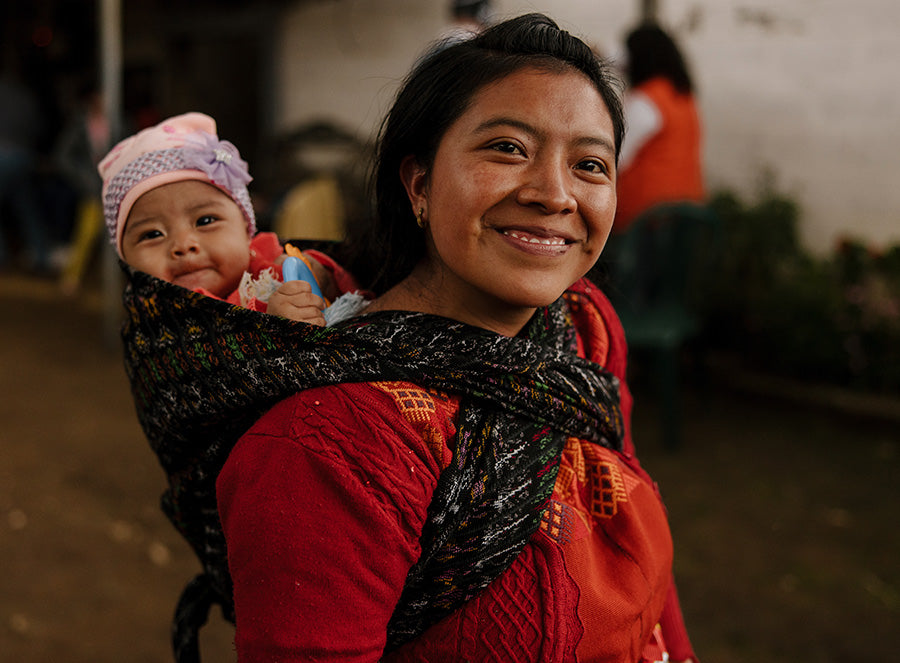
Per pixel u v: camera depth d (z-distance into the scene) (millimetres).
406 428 901
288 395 933
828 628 2715
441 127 972
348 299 1109
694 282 4359
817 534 3285
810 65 5039
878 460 3943
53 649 2574
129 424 4363
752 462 3920
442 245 970
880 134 4840
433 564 919
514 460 951
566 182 952
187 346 997
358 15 7059
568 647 969
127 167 1210
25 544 3154
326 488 870
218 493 938
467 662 952
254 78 8234
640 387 4945
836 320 4773
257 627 862
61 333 6035
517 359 976
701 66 5430
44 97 10211
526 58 965
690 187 4309
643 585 1056
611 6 5688
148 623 2740
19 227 9398
